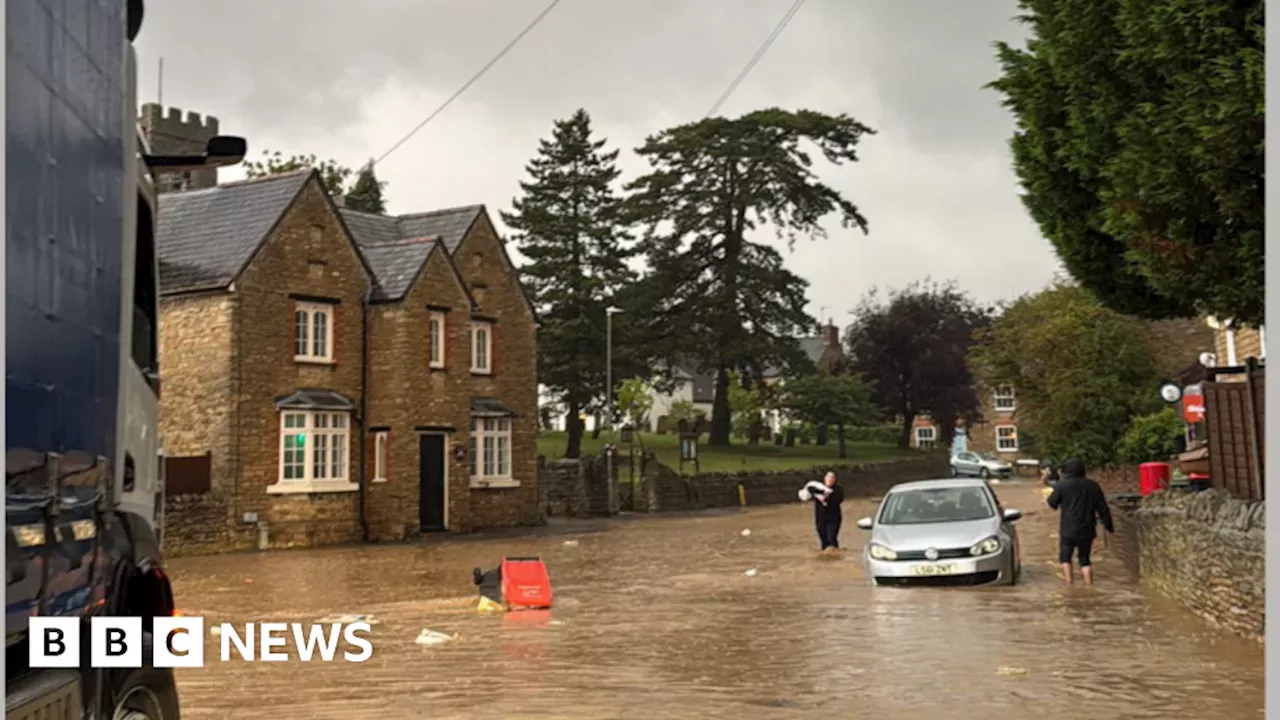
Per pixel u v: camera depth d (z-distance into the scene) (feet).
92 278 16.05
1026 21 46.29
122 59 17.60
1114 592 52.13
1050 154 46.37
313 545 107.04
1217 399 46.73
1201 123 35.53
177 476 99.19
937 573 54.95
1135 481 103.55
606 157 190.60
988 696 30.22
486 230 132.57
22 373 13.23
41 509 13.84
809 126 212.84
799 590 57.88
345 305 113.60
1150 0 37.14
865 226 218.18
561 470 158.40
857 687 32.01
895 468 232.12
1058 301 112.06
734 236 217.15
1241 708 27.96
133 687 17.71
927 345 242.99
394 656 39.22
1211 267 38.73
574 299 184.34
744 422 242.58
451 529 119.55
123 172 17.75
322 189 111.75
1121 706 28.55
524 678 34.47
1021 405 117.50
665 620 47.70
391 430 113.70
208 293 104.06
